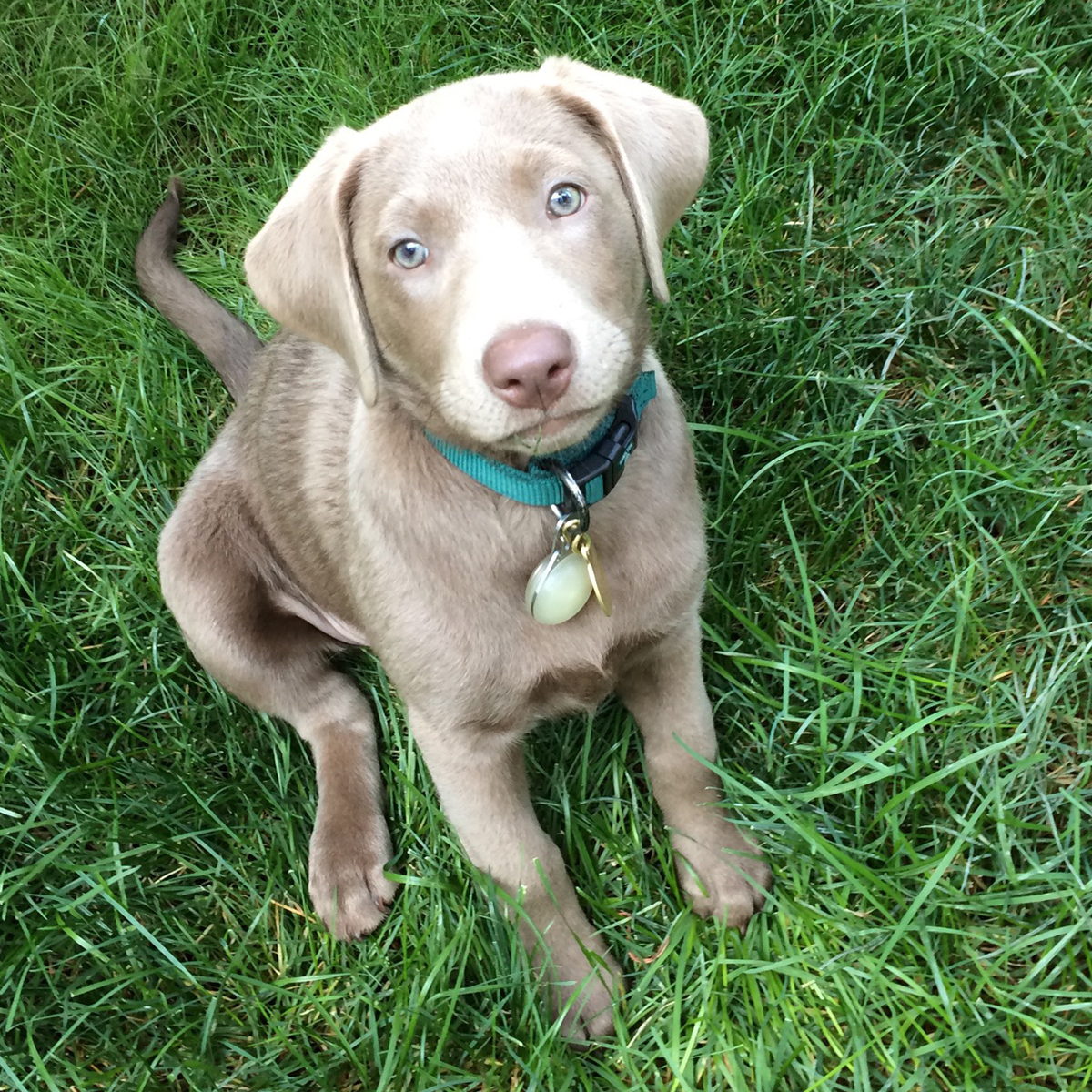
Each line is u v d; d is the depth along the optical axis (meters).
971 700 0.58
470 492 0.49
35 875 0.60
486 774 0.53
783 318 0.70
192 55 0.95
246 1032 0.57
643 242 0.47
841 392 0.69
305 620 0.68
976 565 0.61
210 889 0.62
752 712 0.61
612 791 0.61
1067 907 0.51
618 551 0.50
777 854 0.57
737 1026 0.52
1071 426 0.64
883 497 0.66
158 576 0.69
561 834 0.60
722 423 0.70
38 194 0.88
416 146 0.45
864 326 0.71
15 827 0.59
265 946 0.60
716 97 0.78
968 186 0.76
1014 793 0.56
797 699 0.60
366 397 0.47
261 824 0.63
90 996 0.59
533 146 0.44
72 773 0.63
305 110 0.89
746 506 0.65
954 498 0.62
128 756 0.64
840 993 0.52
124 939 0.59
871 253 0.73
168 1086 0.56
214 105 0.93
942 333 0.71
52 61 0.98
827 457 0.66
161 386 0.78
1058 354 0.67
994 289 0.71
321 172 0.47
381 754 0.65
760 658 0.62
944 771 0.52
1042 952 0.52
